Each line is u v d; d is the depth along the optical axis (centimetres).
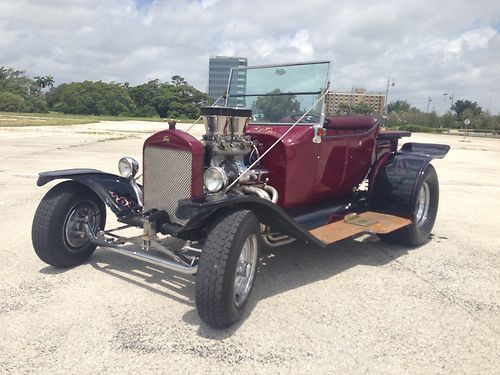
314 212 502
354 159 534
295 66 486
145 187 404
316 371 281
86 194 436
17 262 450
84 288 391
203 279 312
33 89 10256
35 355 288
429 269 474
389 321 352
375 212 542
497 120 6462
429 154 583
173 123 392
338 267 471
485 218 720
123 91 9194
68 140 2041
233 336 321
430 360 299
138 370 276
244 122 405
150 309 357
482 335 335
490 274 464
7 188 817
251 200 333
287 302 380
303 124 465
